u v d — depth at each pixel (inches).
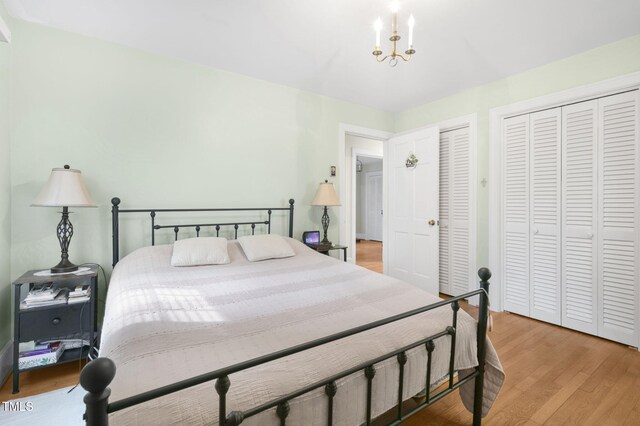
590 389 67.7
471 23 78.5
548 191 103.8
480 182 121.0
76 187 76.2
